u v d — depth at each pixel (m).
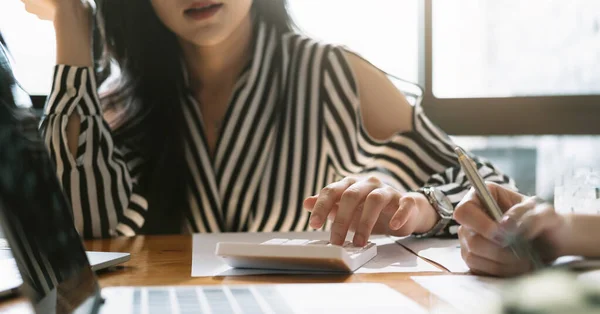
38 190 0.35
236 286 0.48
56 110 1.04
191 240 0.83
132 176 1.20
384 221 0.76
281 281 0.51
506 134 1.73
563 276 0.27
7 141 0.32
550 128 1.72
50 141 1.03
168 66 1.22
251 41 1.24
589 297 0.25
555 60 1.79
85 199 1.01
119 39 1.24
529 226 0.47
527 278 0.27
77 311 0.35
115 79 1.25
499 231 0.50
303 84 1.25
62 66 1.07
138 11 1.21
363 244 0.65
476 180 0.55
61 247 0.37
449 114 1.73
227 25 1.16
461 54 1.78
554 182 0.71
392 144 1.19
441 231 0.81
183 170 1.21
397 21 1.75
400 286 0.48
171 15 1.16
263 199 1.21
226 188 1.21
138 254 0.70
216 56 1.21
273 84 1.24
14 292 0.45
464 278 0.51
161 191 1.20
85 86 1.07
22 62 1.70
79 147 1.04
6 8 1.68
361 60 1.29
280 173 1.23
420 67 1.75
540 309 0.25
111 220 1.01
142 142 1.22
